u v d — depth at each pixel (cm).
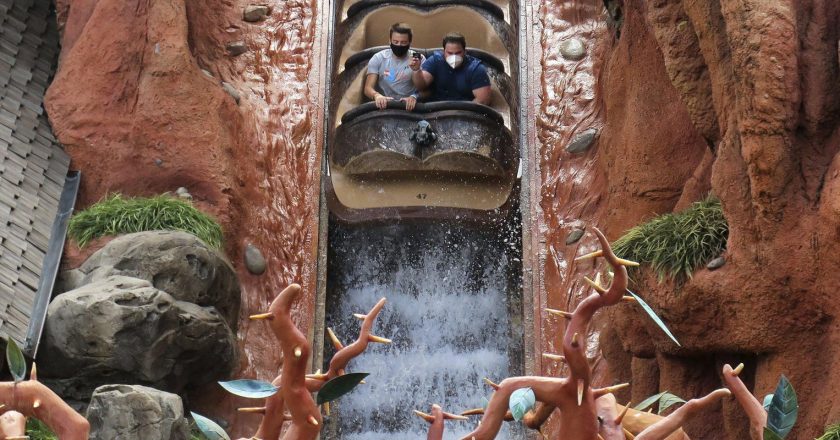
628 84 1673
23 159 1773
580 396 504
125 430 1259
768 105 1205
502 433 1723
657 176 1602
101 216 1698
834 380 1181
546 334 1812
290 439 492
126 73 1886
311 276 1870
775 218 1225
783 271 1222
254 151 1978
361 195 1842
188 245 1612
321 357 1795
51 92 1891
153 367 1519
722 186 1280
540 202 1953
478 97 1848
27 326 1502
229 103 1942
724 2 1236
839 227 1164
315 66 2131
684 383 1381
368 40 2009
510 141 1859
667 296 1305
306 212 1942
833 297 1191
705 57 1334
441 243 1902
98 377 1512
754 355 1317
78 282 1609
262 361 1775
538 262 1883
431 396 1836
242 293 1830
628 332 1441
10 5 2055
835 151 1226
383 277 1898
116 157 1847
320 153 2016
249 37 2156
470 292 1886
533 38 2181
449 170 1803
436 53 1867
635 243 1373
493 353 1858
